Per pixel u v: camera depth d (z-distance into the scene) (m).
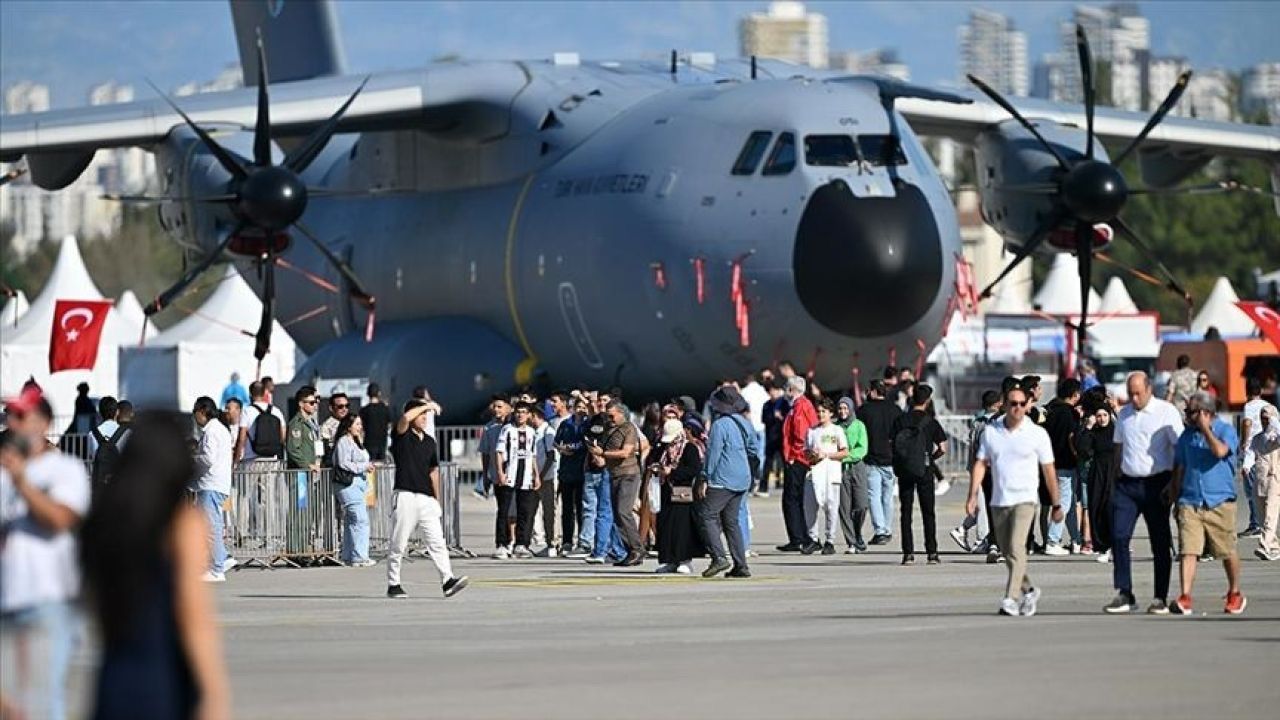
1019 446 53.47
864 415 81.00
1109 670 42.22
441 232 115.94
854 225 94.44
